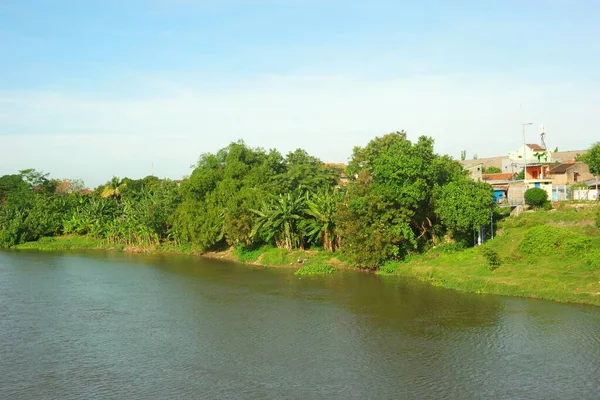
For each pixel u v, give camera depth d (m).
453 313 31.83
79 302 38.66
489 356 24.78
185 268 54.50
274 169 67.00
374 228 46.00
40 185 103.00
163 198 73.25
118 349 27.50
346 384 22.28
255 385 22.39
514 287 35.31
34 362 25.77
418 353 25.59
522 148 66.81
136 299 39.38
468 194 43.78
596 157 49.44
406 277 43.34
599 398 20.27
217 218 60.47
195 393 21.70
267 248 57.72
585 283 33.47
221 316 33.59
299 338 28.52
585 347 25.25
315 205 52.88
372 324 30.56
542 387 21.33
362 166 58.06
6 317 34.41
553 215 45.56
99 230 80.00
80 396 21.69
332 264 51.03
